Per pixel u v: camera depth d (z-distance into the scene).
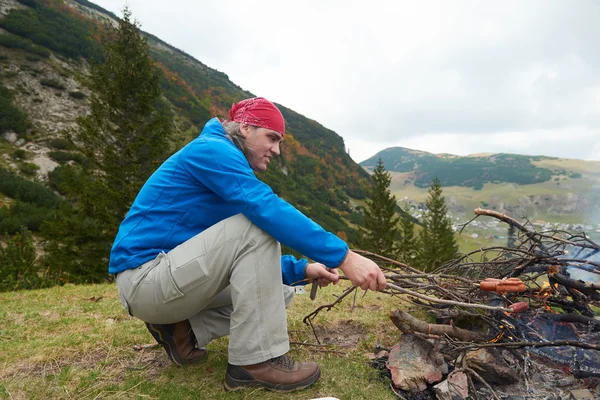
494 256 2.69
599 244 2.09
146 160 12.95
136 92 13.08
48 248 12.07
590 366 1.77
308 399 1.54
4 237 23.72
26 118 44.56
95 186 12.06
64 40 60.41
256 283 1.45
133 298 1.47
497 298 2.21
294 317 2.67
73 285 4.57
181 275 1.40
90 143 12.62
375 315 2.73
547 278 2.29
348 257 1.41
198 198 1.50
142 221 1.49
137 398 1.54
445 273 2.67
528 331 1.94
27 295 3.70
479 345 1.75
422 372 1.76
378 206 26.28
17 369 1.81
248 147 1.59
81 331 2.32
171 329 1.73
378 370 1.89
